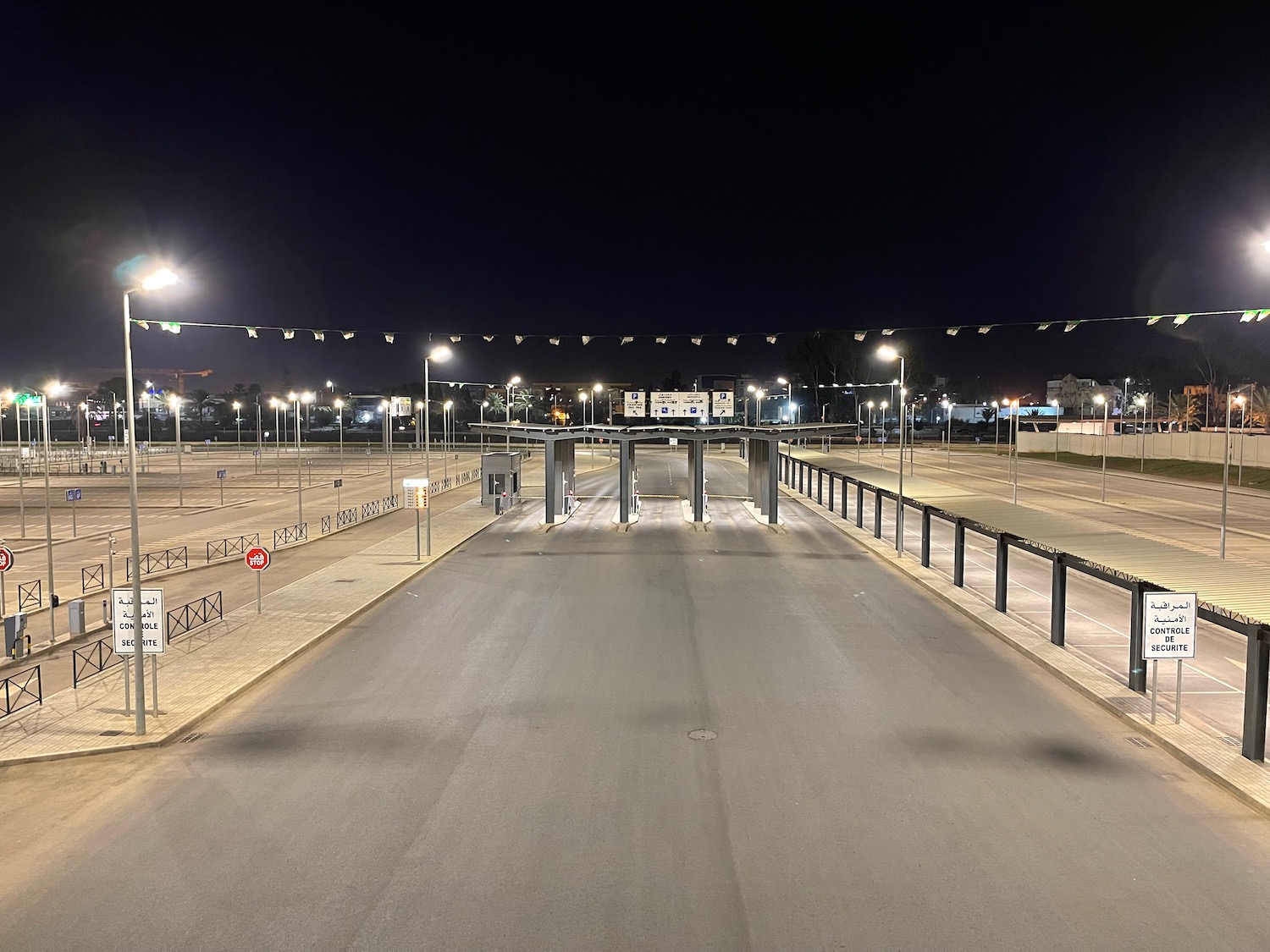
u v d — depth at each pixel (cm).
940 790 1202
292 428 18475
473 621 2252
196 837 1070
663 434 4291
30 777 1262
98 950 835
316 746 1380
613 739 1400
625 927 866
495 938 849
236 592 2628
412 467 8644
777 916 888
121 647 1486
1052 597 1969
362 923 877
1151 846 1042
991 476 7244
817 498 5591
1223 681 1745
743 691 1656
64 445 13800
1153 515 4769
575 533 4006
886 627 2186
